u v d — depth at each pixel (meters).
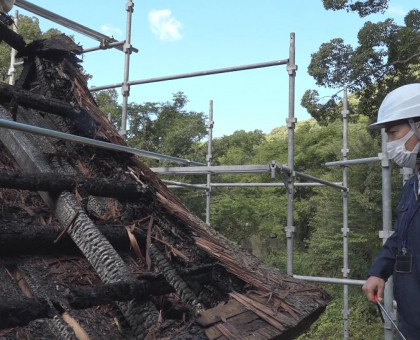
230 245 2.26
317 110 10.59
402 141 1.75
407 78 9.66
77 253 1.71
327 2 10.08
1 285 1.45
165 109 17.66
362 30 9.54
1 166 1.97
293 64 4.25
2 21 2.25
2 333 1.25
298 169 16.55
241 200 14.58
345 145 6.99
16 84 2.29
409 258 1.65
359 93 10.27
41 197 1.83
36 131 1.44
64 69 2.29
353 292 11.33
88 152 2.11
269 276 2.03
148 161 10.96
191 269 1.75
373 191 11.44
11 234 1.51
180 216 1.99
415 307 1.62
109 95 16.97
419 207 1.67
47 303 1.25
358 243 11.80
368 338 9.61
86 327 1.38
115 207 1.99
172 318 1.56
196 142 16.11
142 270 1.74
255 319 1.59
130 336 1.44
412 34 9.14
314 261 12.62
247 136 20.94
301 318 1.70
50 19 3.94
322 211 12.91
